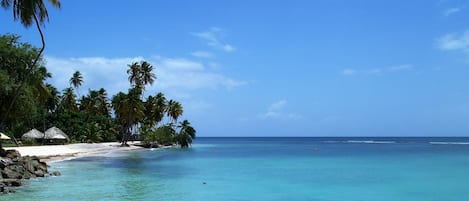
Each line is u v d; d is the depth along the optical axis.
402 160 56.47
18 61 40.09
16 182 26.47
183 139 105.31
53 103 98.12
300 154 74.12
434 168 44.19
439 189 28.56
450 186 29.94
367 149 101.31
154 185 29.08
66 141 86.06
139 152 75.19
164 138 103.94
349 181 32.59
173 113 110.44
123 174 35.59
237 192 26.53
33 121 91.56
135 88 99.06
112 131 110.94
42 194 23.72
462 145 138.75
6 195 23.02
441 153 77.50
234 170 40.75
